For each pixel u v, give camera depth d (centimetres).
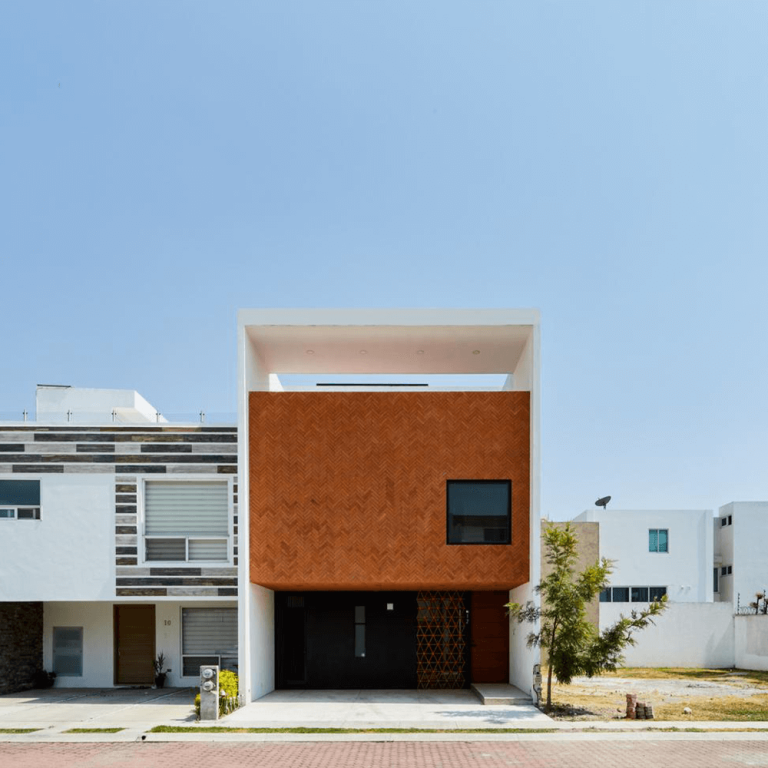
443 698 1581
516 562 1518
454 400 1560
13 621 1711
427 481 1541
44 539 1574
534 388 1516
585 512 3638
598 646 1378
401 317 1523
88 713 1411
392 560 1519
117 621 1845
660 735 1191
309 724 1277
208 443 1603
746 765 1005
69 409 2075
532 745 1135
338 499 1534
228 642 1816
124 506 1589
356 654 1766
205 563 1572
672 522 3575
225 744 1155
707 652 2425
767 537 3684
